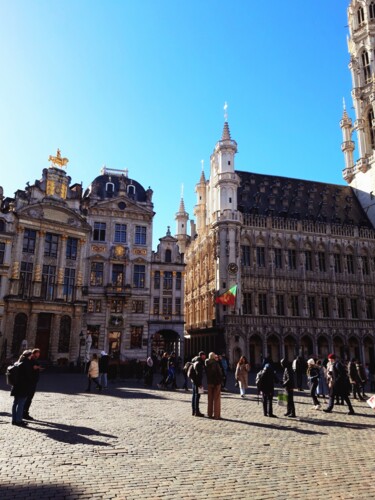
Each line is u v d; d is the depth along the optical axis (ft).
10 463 31.45
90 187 183.73
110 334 165.99
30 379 47.14
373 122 254.68
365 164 255.70
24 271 148.77
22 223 149.28
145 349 169.68
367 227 239.09
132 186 187.52
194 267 250.37
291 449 37.86
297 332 193.36
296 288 210.59
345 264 223.92
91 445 37.47
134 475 29.53
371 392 90.12
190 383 103.45
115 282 170.91
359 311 219.00
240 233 207.72
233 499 25.53
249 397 76.48
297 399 75.87
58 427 45.19
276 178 252.83
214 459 34.09
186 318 259.39
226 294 184.44
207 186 248.52
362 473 31.04
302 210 235.81
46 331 150.20
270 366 57.31
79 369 135.85
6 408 57.82
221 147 215.92
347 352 200.23
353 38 275.18
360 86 267.59
